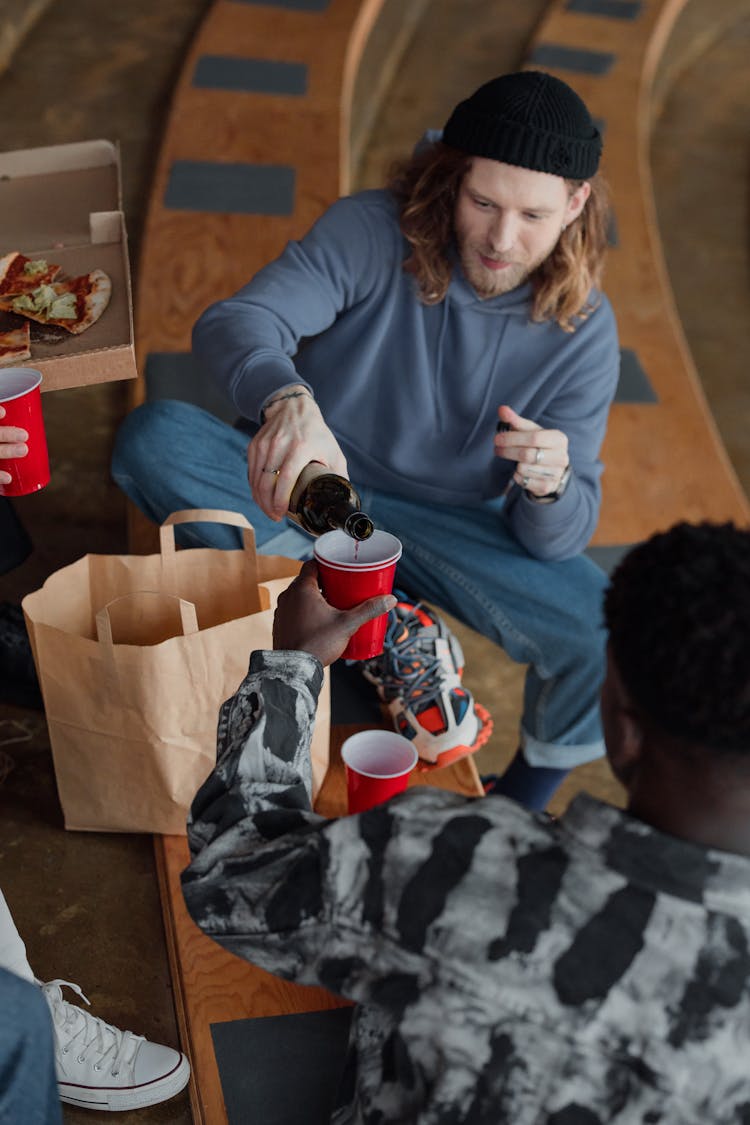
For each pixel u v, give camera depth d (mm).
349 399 2117
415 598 2254
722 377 4344
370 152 5359
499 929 915
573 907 906
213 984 1709
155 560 1910
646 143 5734
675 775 881
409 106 5758
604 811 915
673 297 4781
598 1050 890
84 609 1935
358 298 2080
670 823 900
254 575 1918
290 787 1101
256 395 1775
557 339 2061
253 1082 1574
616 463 3227
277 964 1030
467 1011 917
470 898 931
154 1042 1687
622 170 4816
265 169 4066
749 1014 870
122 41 5469
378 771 1871
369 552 1471
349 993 992
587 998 889
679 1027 873
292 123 4418
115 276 1949
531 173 1822
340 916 973
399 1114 964
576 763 2172
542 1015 897
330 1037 1640
